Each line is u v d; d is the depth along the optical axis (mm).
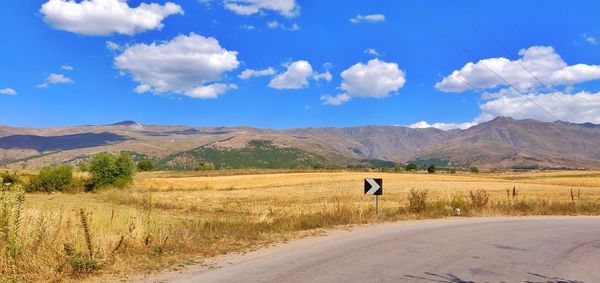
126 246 10219
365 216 18953
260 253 10703
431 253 10969
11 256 8453
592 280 8516
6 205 9711
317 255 10492
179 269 8836
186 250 10656
